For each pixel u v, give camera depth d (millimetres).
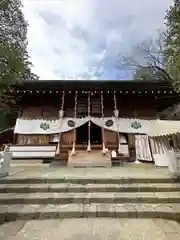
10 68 4074
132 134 9945
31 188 4820
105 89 10125
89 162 8273
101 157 8555
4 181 5238
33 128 9648
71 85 10000
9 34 4641
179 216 3711
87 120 9797
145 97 10969
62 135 9781
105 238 2955
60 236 3035
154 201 4297
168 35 4430
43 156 9211
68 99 10797
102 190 4820
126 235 3049
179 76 4668
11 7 4699
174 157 5609
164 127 8602
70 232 3174
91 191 4801
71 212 3828
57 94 10648
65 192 4770
